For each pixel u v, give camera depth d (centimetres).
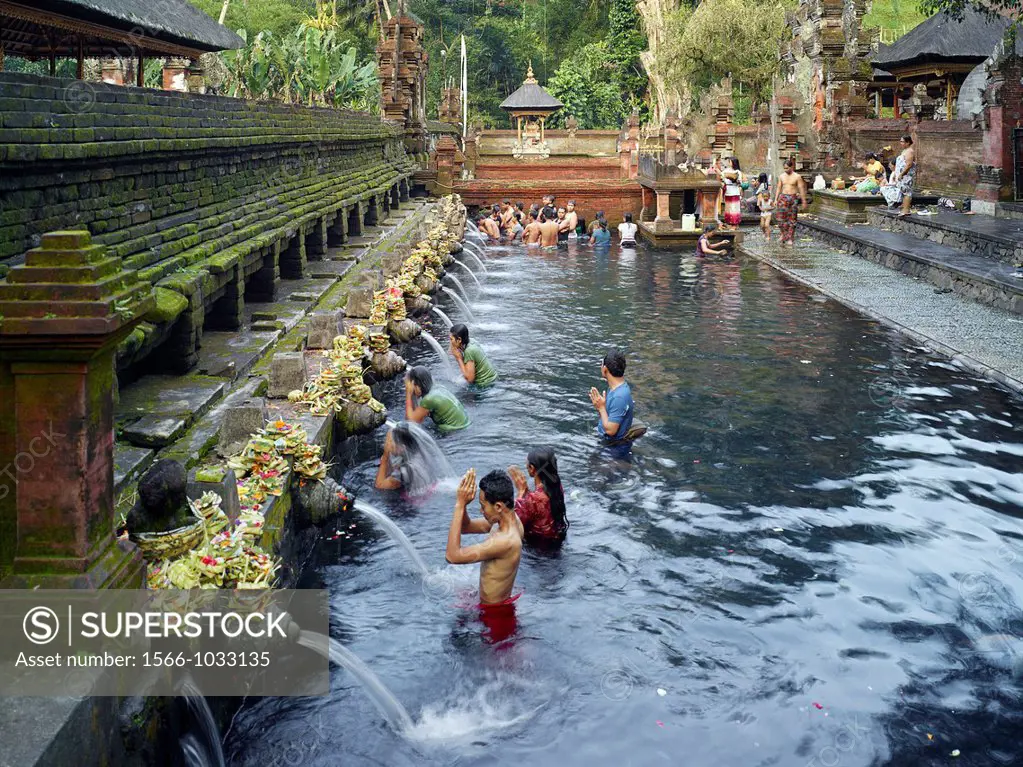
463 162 3644
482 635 634
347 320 1283
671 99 4531
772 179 3362
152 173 953
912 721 537
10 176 666
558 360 1391
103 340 385
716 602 675
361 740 523
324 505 714
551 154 4303
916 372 1270
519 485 774
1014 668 589
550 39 6756
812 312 1698
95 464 409
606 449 995
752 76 4025
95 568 404
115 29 1612
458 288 2039
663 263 2422
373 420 922
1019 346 1351
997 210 2278
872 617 651
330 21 5234
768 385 1227
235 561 511
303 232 1507
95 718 378
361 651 614
